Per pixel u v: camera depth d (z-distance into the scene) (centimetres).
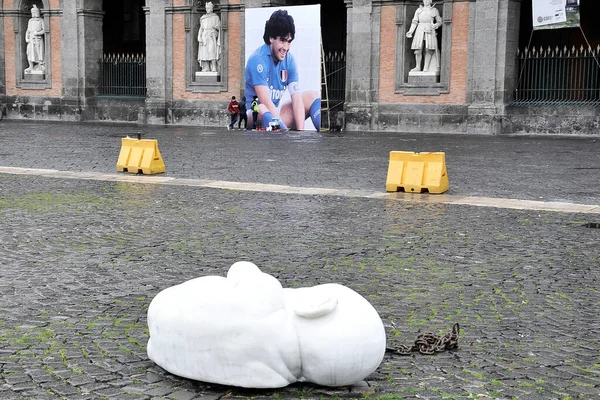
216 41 3794
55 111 4231
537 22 3017
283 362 522
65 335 654
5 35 4344
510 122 3133
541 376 572
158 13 3891
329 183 1661
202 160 2105
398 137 3009
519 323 700
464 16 3192
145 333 661
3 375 562
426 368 583
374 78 3425
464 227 1170
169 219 1223
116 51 4706
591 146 2552
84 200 1410
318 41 3325
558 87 3111
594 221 1221
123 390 536
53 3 4166
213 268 904
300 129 3425
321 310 513
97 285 822
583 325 696
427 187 1520
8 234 1092
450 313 730
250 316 519
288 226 1170
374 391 537
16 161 2042
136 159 1822
